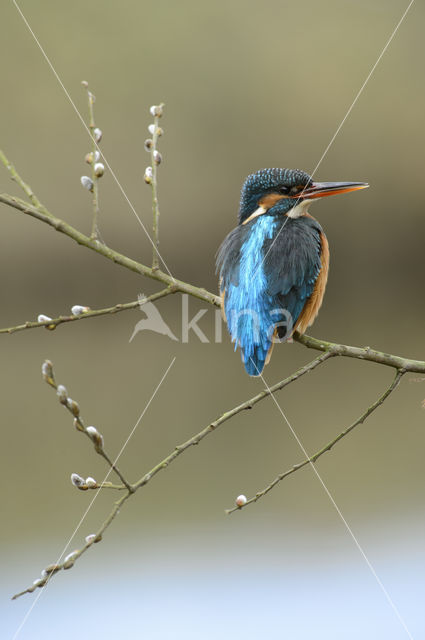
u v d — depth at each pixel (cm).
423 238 1864
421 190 1848
